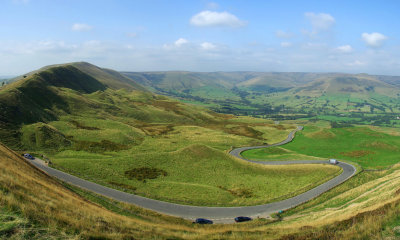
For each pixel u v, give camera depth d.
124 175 71.81
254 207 58.16
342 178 74.94
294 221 43.97
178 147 118.19
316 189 67.75
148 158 86.06
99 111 166.00
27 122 109.44
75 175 66.75
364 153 113.62
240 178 78.38
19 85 140.12
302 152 124.12
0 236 15.77
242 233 31.00
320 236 24.22
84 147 100.88
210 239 27.56
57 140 101.00
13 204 19.59
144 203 56.03
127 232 23.72
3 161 36.28
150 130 152.88
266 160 102.00
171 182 70.06
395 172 69.94
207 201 60.22
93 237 19.56
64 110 145.50
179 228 36.59
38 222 18.70
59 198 28.14
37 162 75.06
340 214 37.19
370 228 22.42
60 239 17.52
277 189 70.25
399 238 20.09
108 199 53.38
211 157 92.06
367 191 54.03
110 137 116.62
